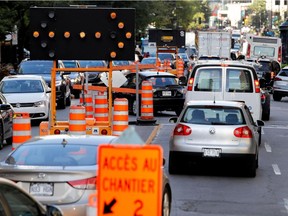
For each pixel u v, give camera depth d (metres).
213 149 40.16
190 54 195.00
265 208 33.19
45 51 46.38
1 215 16.22
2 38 128.12
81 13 46.38
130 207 17.09
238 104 41.31
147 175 17.03
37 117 68.06
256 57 140.50
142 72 77.19
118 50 46.72
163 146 52.72
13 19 126.88
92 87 64.88
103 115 58.12
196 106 41.16
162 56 150.25
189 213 31.72
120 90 67.75
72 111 45.41
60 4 135.12
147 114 66.62
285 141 57.41
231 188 37.81
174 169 41.31
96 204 18.64
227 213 31.94
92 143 27.44
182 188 37.56
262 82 73.88
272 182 39.75
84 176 25.41
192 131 40.41
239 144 40.16
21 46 150.50
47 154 26.72
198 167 44.03
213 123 40.47
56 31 46.34
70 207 25.02
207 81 55.53
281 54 143.88
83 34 46.38
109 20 46.59
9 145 54.47
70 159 26.34
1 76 111.50
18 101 67.69
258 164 45.75
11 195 16.89
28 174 25.42
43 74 88.00
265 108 73.00
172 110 75.81
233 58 152.50
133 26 46.69
